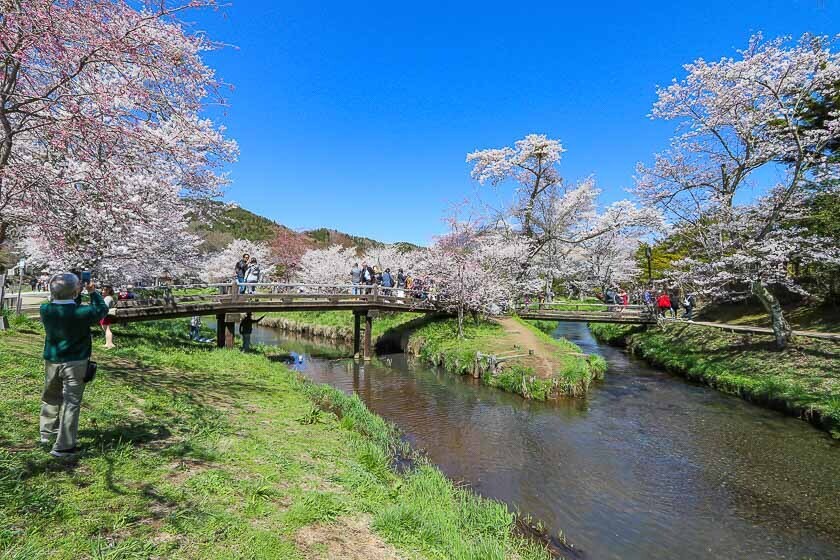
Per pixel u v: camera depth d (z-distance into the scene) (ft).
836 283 54.39
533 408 37.52
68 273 13.04
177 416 19.03
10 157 19.54
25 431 14.10
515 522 19.10
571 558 16.94
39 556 8.61
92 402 18.42
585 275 125.29
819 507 21.44
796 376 38.88
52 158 22.62
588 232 78.54
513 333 63.31
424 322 72.13
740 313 71.31
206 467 14.30
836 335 45.96
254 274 57.77
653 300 82.53
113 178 19.89
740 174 50.16
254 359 39.68
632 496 22.47
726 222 51.26
